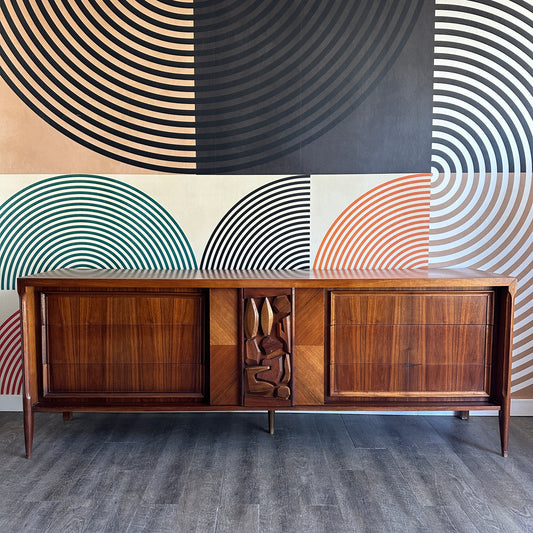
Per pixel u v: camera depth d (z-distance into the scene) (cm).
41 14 255
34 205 265
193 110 259
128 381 218
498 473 201
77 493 184
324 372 215
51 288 215
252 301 210
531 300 265
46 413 267
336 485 190
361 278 210
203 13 253
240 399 215
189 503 177
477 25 253
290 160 261
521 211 262
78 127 260
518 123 258
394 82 256
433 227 263
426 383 217
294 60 255
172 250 267
